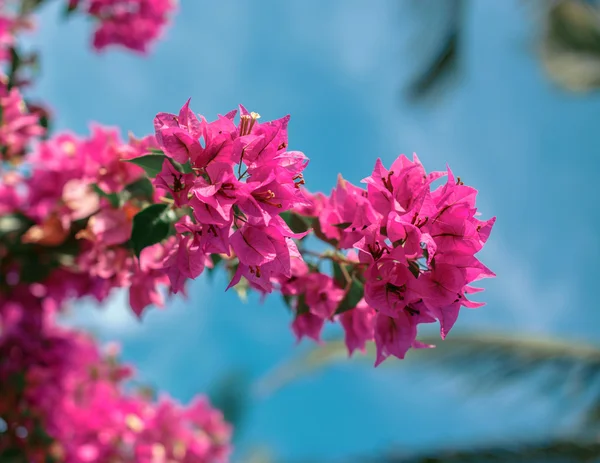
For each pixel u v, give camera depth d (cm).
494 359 262
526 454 227
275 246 110
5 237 137
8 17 154
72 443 153
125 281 130
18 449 147
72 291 145
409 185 113
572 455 227
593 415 242
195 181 109
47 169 137
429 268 111
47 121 151
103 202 130
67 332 171
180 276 112
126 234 128
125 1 170
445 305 111
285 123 110
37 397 151
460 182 112
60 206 135
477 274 111
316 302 122
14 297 146
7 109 141
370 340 121
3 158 145
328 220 120
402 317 114
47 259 138
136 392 174
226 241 109
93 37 174
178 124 110
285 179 110
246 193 109
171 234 117
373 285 112
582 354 258
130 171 129
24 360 151
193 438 169
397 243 111
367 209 115
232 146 109
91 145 136
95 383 164
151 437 159
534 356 259
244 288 125
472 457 227
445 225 111
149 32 176
